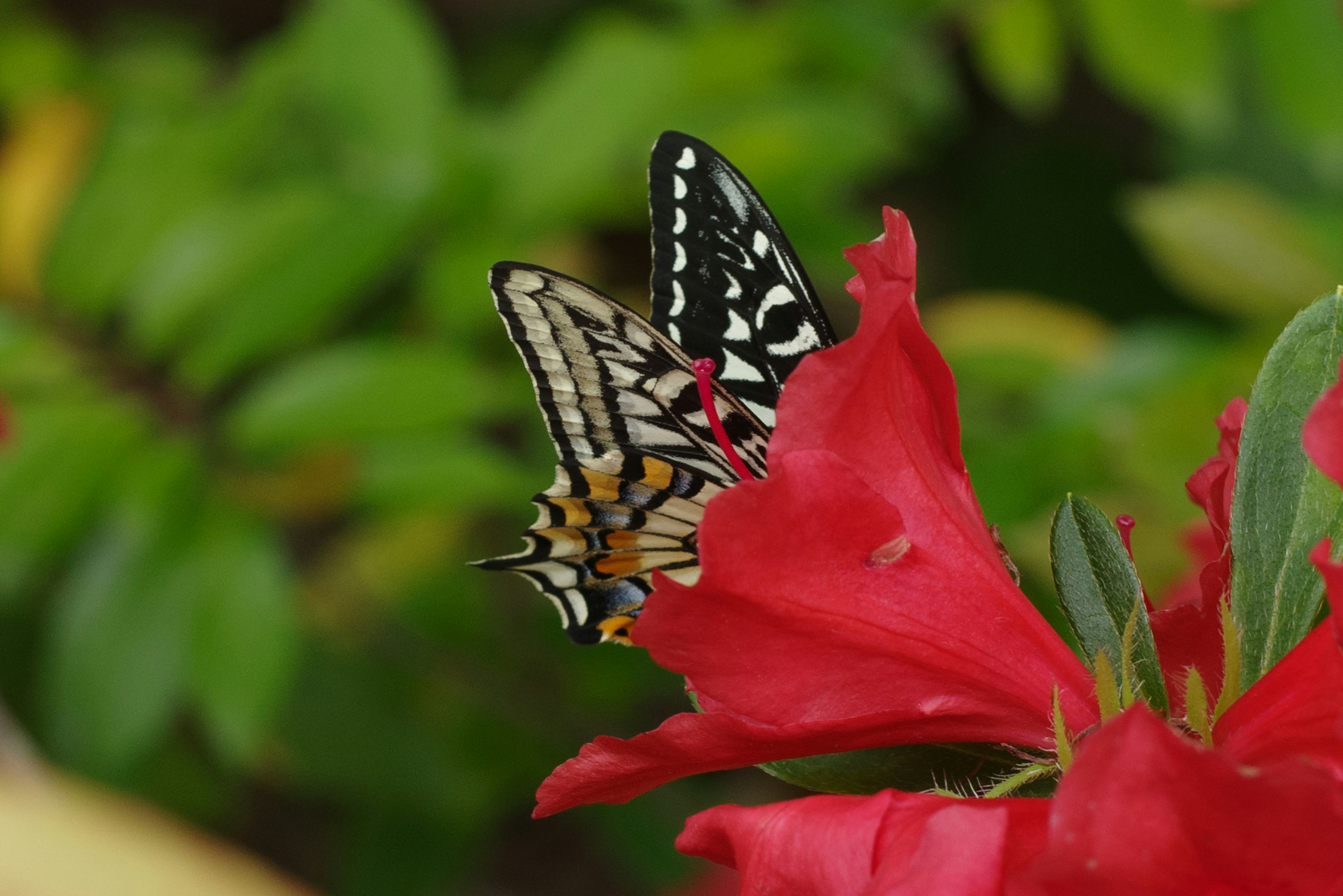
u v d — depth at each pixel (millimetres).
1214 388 678
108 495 670
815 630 520
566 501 586
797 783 537
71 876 465
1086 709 527
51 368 683
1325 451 494
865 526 519
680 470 582
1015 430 731
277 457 682
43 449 668
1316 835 492
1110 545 530
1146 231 733
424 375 679
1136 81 731
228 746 669
